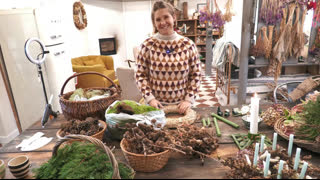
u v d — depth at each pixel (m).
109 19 5.99
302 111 1.05
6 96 2.58
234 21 3.27
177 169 0.87
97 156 0.82
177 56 1.32
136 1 6.10
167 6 1.25
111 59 4.88
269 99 2.76
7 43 2.51
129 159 0.85
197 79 1.41
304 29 2.49
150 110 1.18
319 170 0.82
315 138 0.95
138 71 1.41
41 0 2.78
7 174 0.89
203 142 0.94
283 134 1.03
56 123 1.40
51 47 2.96
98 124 1.14
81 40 5.32
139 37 6.39
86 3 5.49
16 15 2.53
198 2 7.18
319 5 2.26
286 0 2.18
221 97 4.00
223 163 0.87
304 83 1.98
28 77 2.73
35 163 0.96
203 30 7.45
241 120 1.32
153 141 0.89
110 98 1.32
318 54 2.47
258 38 2.44
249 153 0.91
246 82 2.69
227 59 3.37
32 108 2.82
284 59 2.40
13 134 2.69
